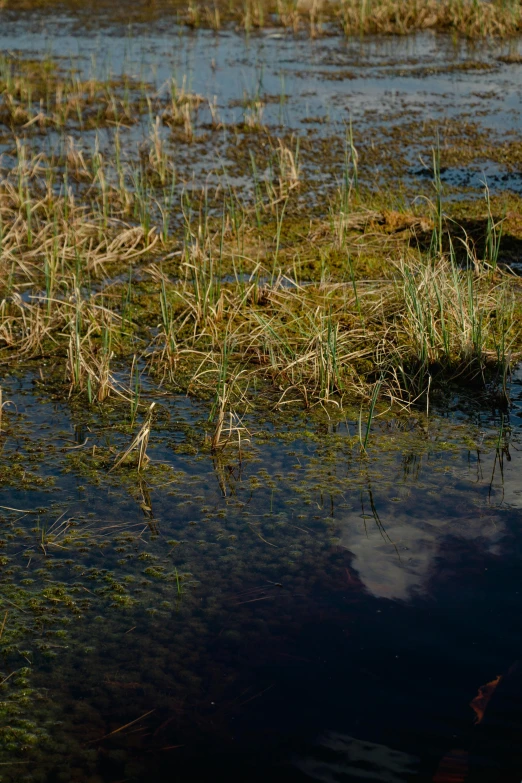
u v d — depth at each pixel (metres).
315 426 4.95
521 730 2.82
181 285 6.87
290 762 2.77
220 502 4.25
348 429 4.90
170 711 3.00
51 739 2.92
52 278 6.87
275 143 10.65
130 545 3.95
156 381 5.52
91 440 4.85
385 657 3.15
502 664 3.08
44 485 4.42
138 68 14.52
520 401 5.11
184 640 3.34
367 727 2.87
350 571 3.67
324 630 3.31
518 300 6.30
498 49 15.86
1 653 3.33
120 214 8.49
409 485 4.30
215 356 5.77
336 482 4.37
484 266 6.88
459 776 2.68
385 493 4.25
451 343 5.60
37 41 16.44
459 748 2.77
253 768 2.75
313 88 13.26
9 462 4.62
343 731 2.86
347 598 3.49
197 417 5.08
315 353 5.38
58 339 6.10
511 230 7.55
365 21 17.42
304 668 3.13
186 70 14.41
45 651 3.33
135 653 3.29
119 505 4.25
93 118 11.86
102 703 3.06
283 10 18.41
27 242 7.73
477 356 5.38
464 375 5.39
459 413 5.02
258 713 2.96
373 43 16.48
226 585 3.65
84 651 3.32
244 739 2.86
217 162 10.05
